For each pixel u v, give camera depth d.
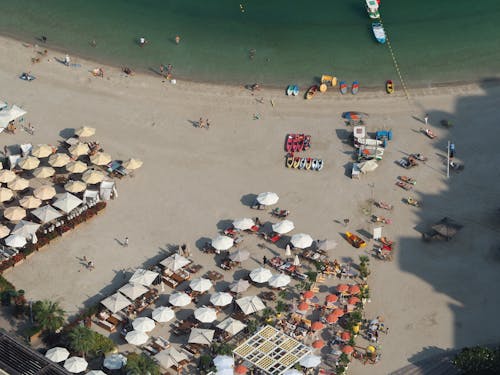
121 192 159.75
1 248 147.00
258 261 146.25
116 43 199.50
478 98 182.75
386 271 144.00
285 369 125.50
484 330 134.12
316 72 191.38
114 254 147.38
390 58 195.25
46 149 165.12
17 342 124.88
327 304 136.75
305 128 175.00
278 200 158.12
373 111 179.50
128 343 132.38
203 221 153.88
